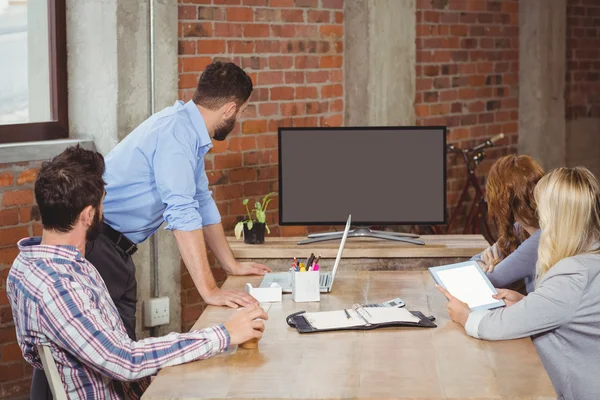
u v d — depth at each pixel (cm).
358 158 359
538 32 601
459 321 250
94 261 291
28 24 385
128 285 303
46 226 215
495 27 586
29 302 209
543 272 242
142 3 385
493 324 235
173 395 197
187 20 421
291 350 229
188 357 218
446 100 557
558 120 624
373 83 485
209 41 430
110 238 297
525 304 233
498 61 593
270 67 458
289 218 362
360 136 358
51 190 211
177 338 220
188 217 277
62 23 392
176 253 414
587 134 672
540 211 243
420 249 345
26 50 386
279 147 358
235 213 450
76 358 215
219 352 225
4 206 361
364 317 254
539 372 210
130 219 297
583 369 231
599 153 685
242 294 276
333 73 487
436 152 359
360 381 205
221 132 292
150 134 284
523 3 603
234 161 447
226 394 198
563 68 621
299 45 469
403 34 498
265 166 462
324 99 484
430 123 548
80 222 216
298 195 361
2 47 379
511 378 206
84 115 396
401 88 502
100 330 208
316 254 345
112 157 293
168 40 397
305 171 359
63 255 215
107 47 381
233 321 228
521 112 614
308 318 255
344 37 488
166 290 412
